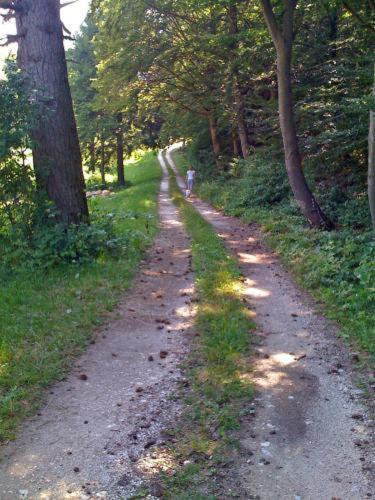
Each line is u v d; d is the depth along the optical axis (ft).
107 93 86.69
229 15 70.79
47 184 33.88
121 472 13.56
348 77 49.78
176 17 76.64
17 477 13.29
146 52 78.79
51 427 15.67
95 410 16.72
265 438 15.24
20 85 29.78
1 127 29.27
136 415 16.44
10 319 23.40
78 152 35.40
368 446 14.83
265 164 65.51
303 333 23.72
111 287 28.99
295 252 37.14
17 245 31.83
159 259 37.35
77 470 13.58
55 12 34.19
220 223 56.95
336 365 20.21
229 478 13.41
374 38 50.52
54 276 30.25
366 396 17.67
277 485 13.16
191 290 30.09
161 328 24.06
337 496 12.76
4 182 31.30
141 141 123.03
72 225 33.60
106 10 74.79
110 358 20.74
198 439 15.10
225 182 85.10
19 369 18.76
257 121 70.13
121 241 36.88
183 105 92.68
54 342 21.25
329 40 57.77
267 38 59.67
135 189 97.04
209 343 21.94
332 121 50.70
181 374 19.39
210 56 77.15
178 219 59.21
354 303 25.63
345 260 32.01
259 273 34.37
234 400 17.42
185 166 158.20
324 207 48.44
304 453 14.52
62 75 34.47
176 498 12.51
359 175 50.29
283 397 17.70
